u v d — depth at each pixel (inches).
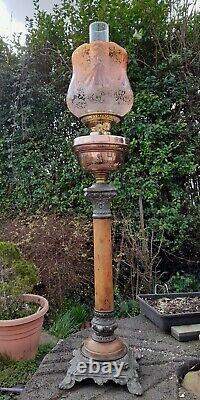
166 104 136.9
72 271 129.0
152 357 75.7
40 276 126.7
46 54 150.4
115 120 65.0
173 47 141.4
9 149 156.8
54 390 63.6
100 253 64.2
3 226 144.7
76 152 63.2
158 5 139.3
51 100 152.4
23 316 96.0
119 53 63.3
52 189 149.3
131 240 133.6
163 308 99.6
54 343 103.4
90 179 142.9
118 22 138.9
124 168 138.0
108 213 64.1
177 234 135.0
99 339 66.4
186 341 84.7
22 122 154.2
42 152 154.4
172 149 134.0
